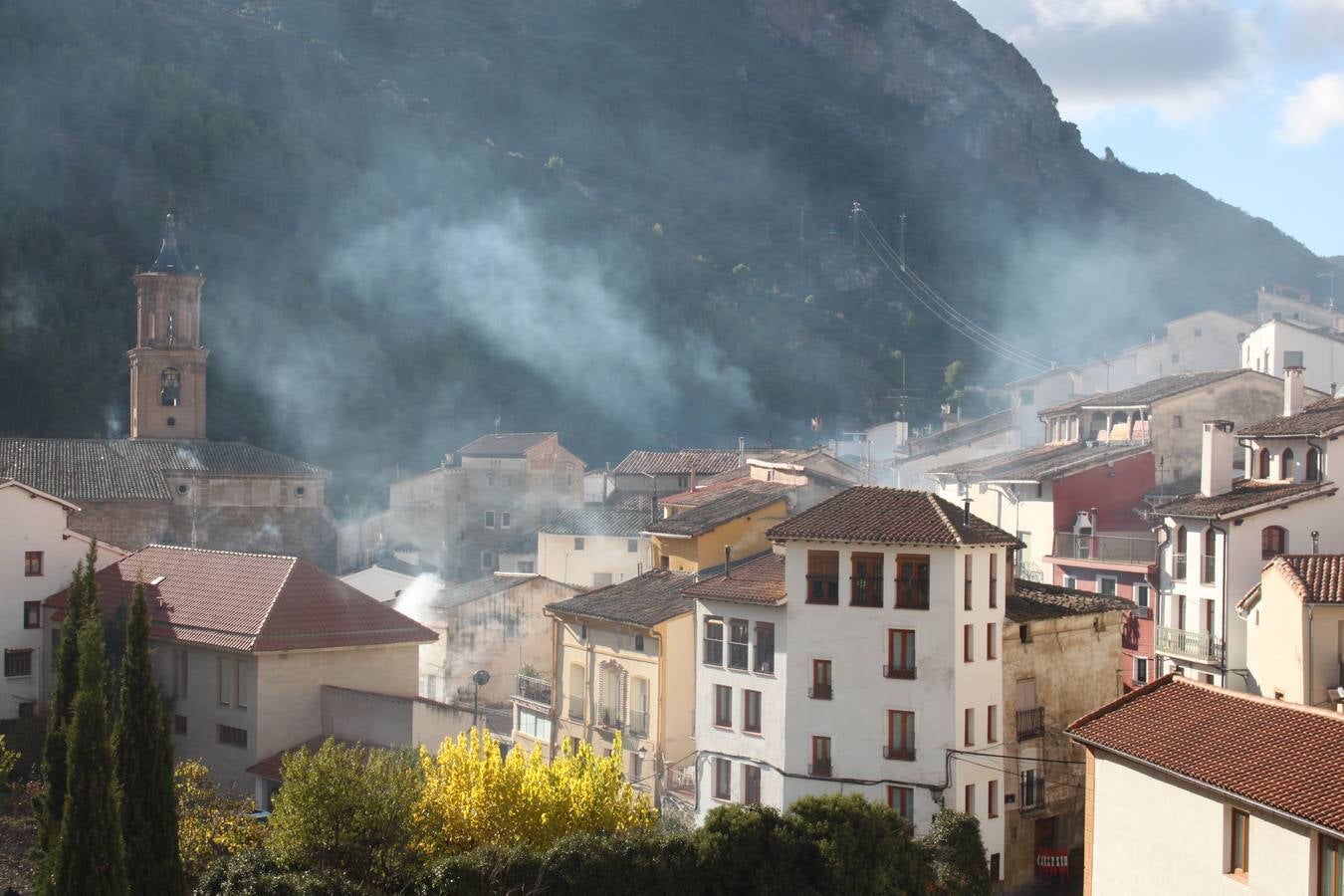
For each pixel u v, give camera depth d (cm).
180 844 5338
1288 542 7062
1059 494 8544
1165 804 4272
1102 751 4572
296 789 4878
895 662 6172
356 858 4828
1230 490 7588
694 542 7631
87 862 4162
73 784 4200
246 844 5438
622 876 4869
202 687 7862
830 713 6259
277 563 8288
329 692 7712
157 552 9094
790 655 6362
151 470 13738
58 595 8975
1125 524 8612
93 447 13900
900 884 5138
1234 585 7038
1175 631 7362
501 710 9125
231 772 7644
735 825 5084
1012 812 6253
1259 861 3869
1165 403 8725
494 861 4741
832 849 5059
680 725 7062
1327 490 7075
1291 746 4041
